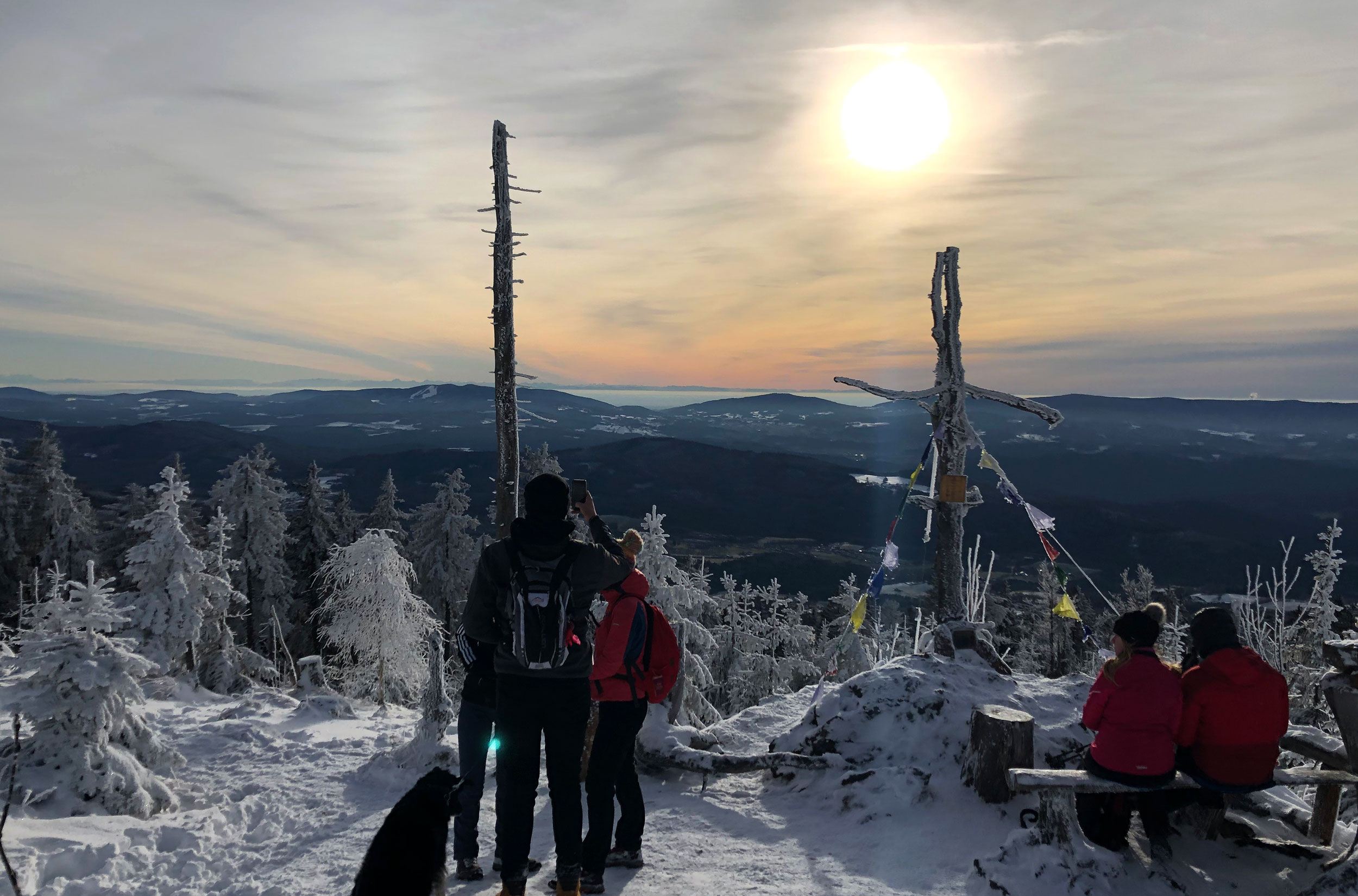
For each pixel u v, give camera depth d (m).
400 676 17.88
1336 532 14.83
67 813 6.34
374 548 17.59
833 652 7.95
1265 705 4.52
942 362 7.69
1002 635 37.41
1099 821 4.75
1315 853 4.59
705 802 5.78
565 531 3.69
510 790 3.75
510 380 12.60
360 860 5.13
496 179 12.41
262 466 35.38
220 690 19.67
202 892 4.84
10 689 8.37
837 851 4.85
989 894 4.18
